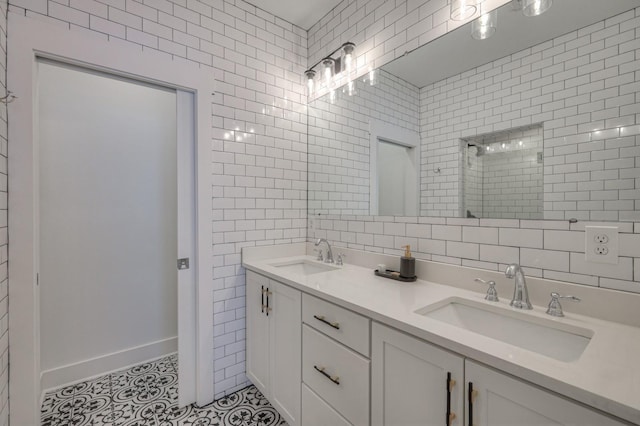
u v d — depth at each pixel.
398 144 1.59
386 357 0.98
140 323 2.23
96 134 2.05
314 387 1.30
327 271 1.71
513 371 0.67
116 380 1.99
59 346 1.92
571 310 1.00
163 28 1.59
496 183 1.22
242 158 1.88
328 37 2.03
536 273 1.10
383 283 1.39
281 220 2.08
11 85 1.19
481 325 1.10
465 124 1.32
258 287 1.74
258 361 1.75
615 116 0.94
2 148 1.14
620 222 0.92
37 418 1.27
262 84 1.98
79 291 1.99
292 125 2.13
